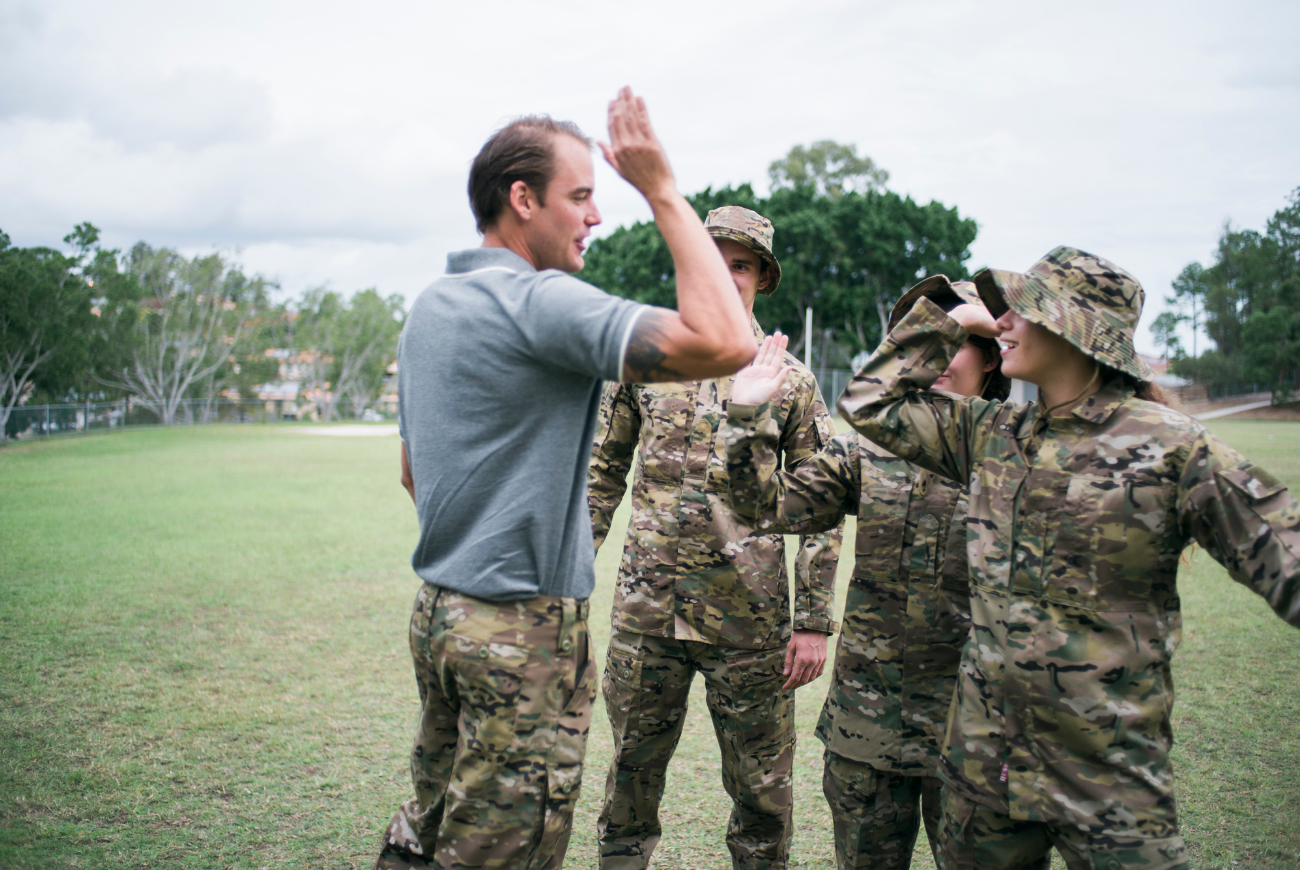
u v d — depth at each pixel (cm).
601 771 346
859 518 222
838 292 3584
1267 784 323
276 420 4550
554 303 143
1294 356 4841
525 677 154
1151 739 160
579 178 161
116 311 4053
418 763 172
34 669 455
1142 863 156
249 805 305
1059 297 166
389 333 5603
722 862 273
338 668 462
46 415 2761
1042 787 164
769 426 188
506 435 153
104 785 318
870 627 223
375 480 1427
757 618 241
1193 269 6406
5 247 3303
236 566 729
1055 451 169
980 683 174
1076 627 162
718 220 251
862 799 225
